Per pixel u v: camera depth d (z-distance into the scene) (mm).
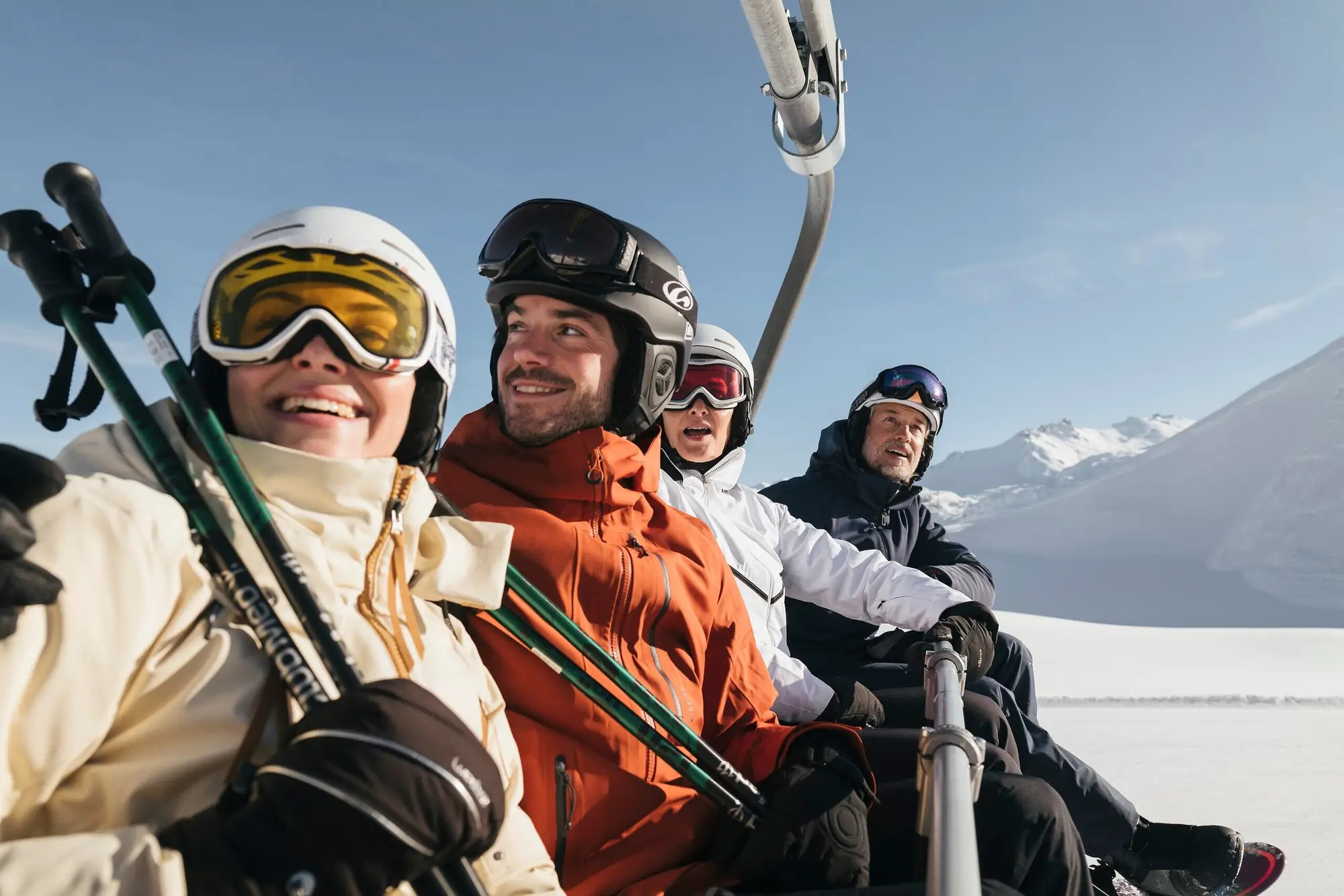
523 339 1951
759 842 1710
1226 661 15758
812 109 2697
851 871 1715
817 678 2508
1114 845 2939
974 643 2525
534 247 1917
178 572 1013
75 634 905
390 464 1253
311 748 871
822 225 3004
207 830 862
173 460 1062
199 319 1262
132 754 977
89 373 1186
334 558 1189
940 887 1048
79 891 792
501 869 1315
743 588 2574
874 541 3744
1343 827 4293
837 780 1794
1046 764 2947
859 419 3885
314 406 1240
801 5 2461
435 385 1420
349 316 1229
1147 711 9555
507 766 1376
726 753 1965
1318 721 8688
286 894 821
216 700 1007
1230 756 6441
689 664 1899
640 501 2021
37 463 924
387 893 1065
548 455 1937
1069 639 17359
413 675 1202
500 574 1395
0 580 828
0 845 813
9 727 865
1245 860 2943
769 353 3160
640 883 1640
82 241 1179
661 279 2035
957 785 1304
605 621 1812
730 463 3037
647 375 2045
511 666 1698
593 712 1692
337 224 1262
